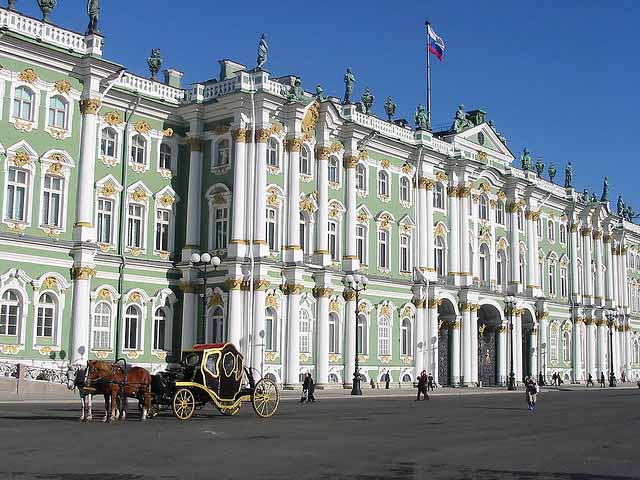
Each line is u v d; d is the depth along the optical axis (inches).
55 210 1892.2
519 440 975.0
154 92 2175.2
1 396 1584.6
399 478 657.6
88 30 1955.0
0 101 1784.0
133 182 2096.5
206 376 1198.3
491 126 3179.1
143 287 2087.8
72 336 1876.2
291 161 2236.7
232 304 2075.5
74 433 940.0
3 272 1769.2
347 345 2380.7
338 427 1096.8
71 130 1920.5
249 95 2126.0
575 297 3590.1
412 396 2151.8
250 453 791.7
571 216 3622.0
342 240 2422.5
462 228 2861.7
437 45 2881.4
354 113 2496.3
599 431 1118.4
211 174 2192.4
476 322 2859.3
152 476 646.5
